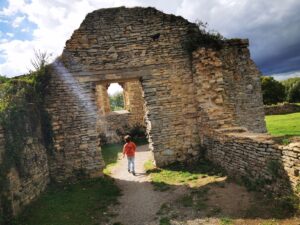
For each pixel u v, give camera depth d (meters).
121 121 20.78
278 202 6.06
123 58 10.91
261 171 7.01
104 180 10.21
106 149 18.17
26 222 6.69
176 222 6.18
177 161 11.06
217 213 6.27
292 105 30.91
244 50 12.72
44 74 10.16
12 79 9.16
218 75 10.87
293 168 5.82
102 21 10.88
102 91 20.69
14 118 7.41
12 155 7.02
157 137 11.00
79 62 10.66
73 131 10.48
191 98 11.19
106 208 7.57
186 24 11.26
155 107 11.00
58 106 10.38
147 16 11.09
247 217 5.81
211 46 11.04
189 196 7.61
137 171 11.38
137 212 7.12
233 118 11.17
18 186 7.12
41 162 9.28
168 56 11.11
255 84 13.23
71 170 10.38
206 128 10.72
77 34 10.71
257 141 7.09
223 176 8.79
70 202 8.05
